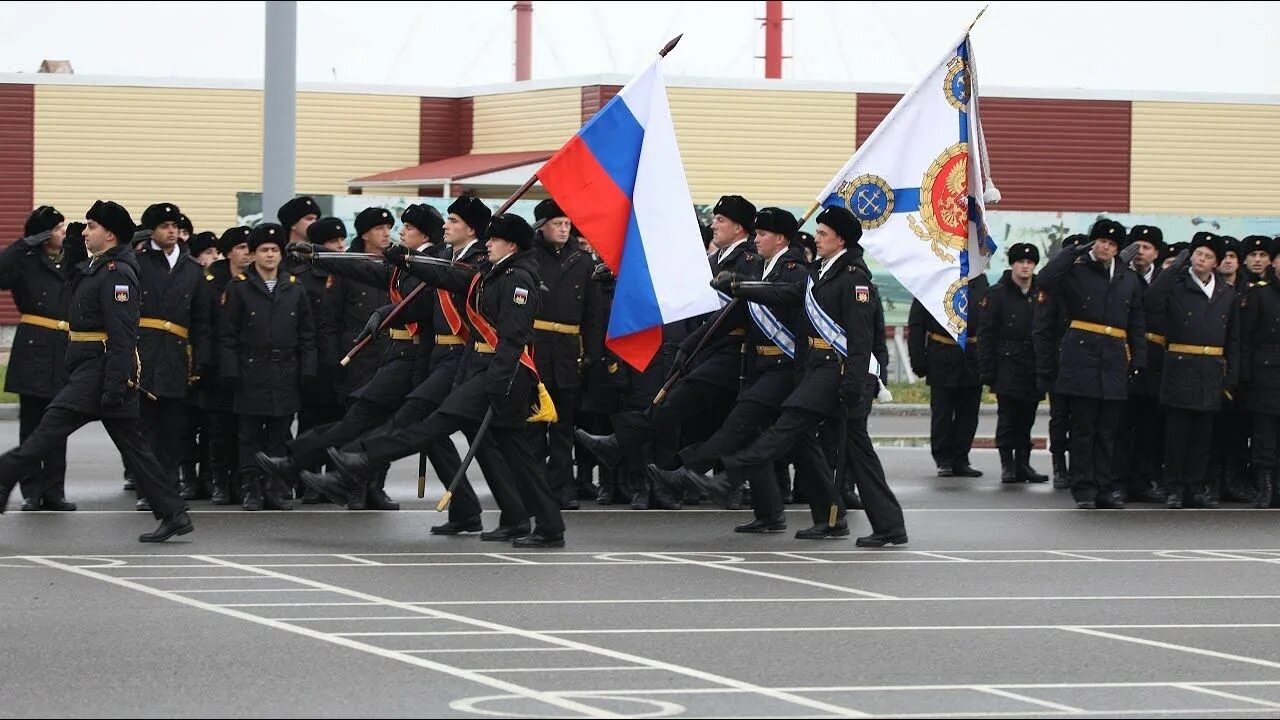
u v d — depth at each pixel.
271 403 16.55
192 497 17.64
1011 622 11.57
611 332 15.27
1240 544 15.41
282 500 16.66
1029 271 19.89
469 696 9.16
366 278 14.94
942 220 16.09
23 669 9.69
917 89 16.02
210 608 11.55
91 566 13.16
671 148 15.25
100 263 13.91
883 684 9.66
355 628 10.95
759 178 41.66
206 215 41.69
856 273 14.45
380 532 15.21
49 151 41.16
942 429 20.75
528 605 11.84
